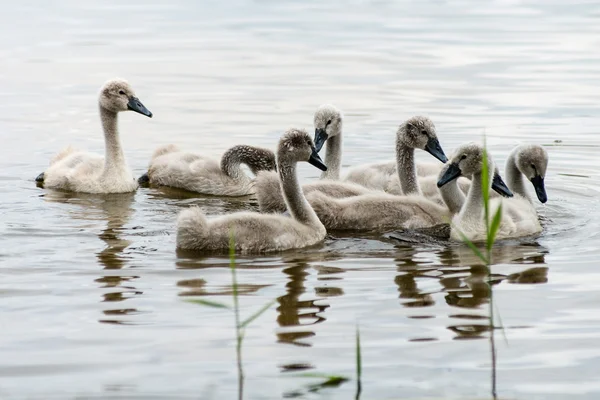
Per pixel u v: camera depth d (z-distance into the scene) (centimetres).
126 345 1130
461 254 1476
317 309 1238
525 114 2452
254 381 1041
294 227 1527
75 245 1519
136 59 3139
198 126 2383
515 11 3969
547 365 1078
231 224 1477
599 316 1208
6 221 1672
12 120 2434
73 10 4022
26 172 2045
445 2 4219
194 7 4109
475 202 1580
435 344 1133
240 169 1962
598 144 2197
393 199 1647
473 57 3141
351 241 1554
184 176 1964
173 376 1053
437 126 2342
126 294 1290
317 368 1073
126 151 2217
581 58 3097
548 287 1315
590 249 1501
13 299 1273
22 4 4134
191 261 1431
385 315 1216
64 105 2580
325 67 3027
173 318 1210
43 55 3180
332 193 1706
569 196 1861
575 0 4194
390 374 1059
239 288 1312
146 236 1575
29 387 1024
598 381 1041
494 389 1024
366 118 2433
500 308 1240
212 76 2912
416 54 3200
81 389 1022
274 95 2680
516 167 1797
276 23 3775
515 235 1580
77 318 1210
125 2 4231
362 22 3781
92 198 1870
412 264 1424
